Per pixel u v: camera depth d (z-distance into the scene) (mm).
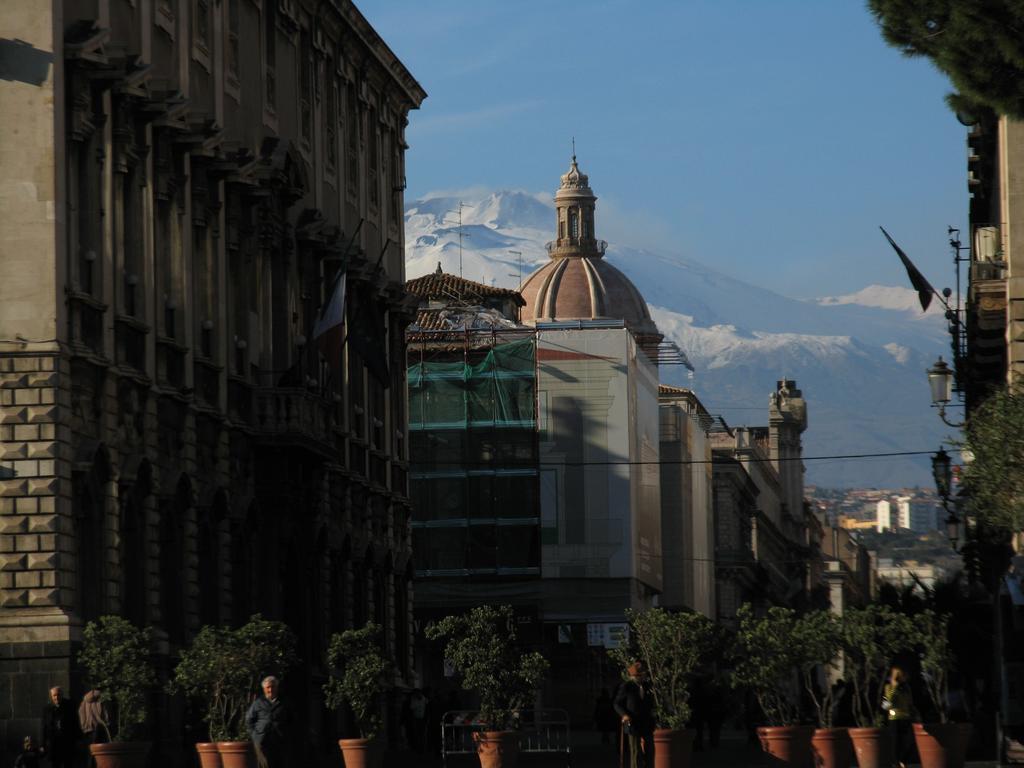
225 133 106875
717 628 89625
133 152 90375
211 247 102688
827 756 89250
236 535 106438
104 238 86188
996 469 79312
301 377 113438
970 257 130125
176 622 95000
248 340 109188
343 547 129750
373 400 143125
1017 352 104750
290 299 118688
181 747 92688
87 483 83062
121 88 87750
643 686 83750
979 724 123125
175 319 96688
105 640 77062
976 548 119625
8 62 80875
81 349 82312
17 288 80312
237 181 105875
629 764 99312
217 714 80312
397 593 152000
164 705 91125
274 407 109812
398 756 134625
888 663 91562
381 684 88812
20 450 79875
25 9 80875
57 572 79812
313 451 111938
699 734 148750
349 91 139000
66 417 80938
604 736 165000
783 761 89250
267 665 80625
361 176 141250
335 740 122125
